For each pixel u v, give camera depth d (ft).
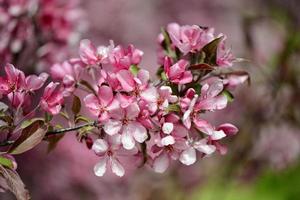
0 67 5.07
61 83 3.68
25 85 3.48
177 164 7.36
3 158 3.41
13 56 5.08
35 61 5.18
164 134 3.39
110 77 3.39
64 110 3.52
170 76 3.44
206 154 3.48
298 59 6.41
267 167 6.73
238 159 6.86
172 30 3.59
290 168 6.55
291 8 7.00
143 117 3.36
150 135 3.42
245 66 6.43
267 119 6.77
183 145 3.40
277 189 6.45
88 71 3.66
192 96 3.40
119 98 3.37
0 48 5.04
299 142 6.78
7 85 3.47
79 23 5.34
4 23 5.07
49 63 5.20
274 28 7.68
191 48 3.55
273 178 6.51
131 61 3.50
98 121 3.41
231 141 6.87
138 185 7.58
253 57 6.41
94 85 3.67
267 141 6.83
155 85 3.47
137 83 3.37
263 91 6.79
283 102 6.56
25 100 3.50
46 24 5.16
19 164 7.59
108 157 3.41
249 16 6.62
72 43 5.25
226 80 3.63
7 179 3.38
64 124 5.98
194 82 3.50
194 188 7.22
